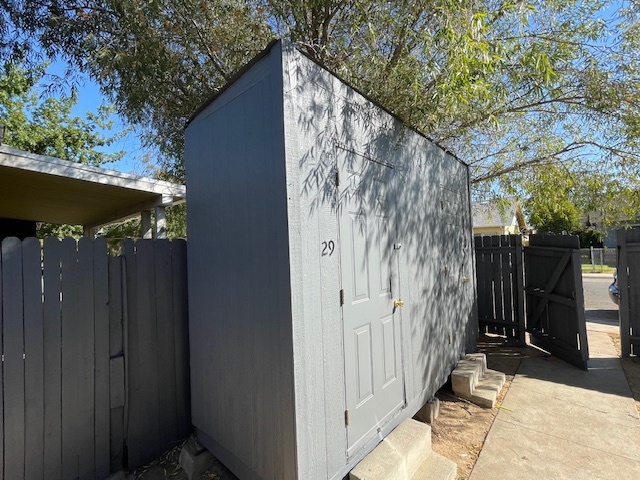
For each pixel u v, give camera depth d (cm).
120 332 260
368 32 347
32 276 221
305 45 374
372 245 247
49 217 668
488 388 354
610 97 435
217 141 238
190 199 274
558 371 422
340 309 209
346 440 207
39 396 221
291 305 175
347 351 213
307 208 189
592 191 561
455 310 400
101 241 254
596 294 1059
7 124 1016
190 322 273
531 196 622
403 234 291
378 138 262
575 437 274
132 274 269
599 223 655
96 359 247
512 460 246
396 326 271
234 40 409
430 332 329
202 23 397
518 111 518
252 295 204
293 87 185
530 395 354
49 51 413
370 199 248
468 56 262
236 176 218
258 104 197
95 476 243
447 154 405
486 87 292
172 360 287
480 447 265
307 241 187
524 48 385
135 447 262
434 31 307
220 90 229
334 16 400
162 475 248
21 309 216
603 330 603
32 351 219
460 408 331
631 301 460
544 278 504
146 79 403
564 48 416
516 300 545
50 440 224
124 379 259
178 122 520
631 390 359
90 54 380
